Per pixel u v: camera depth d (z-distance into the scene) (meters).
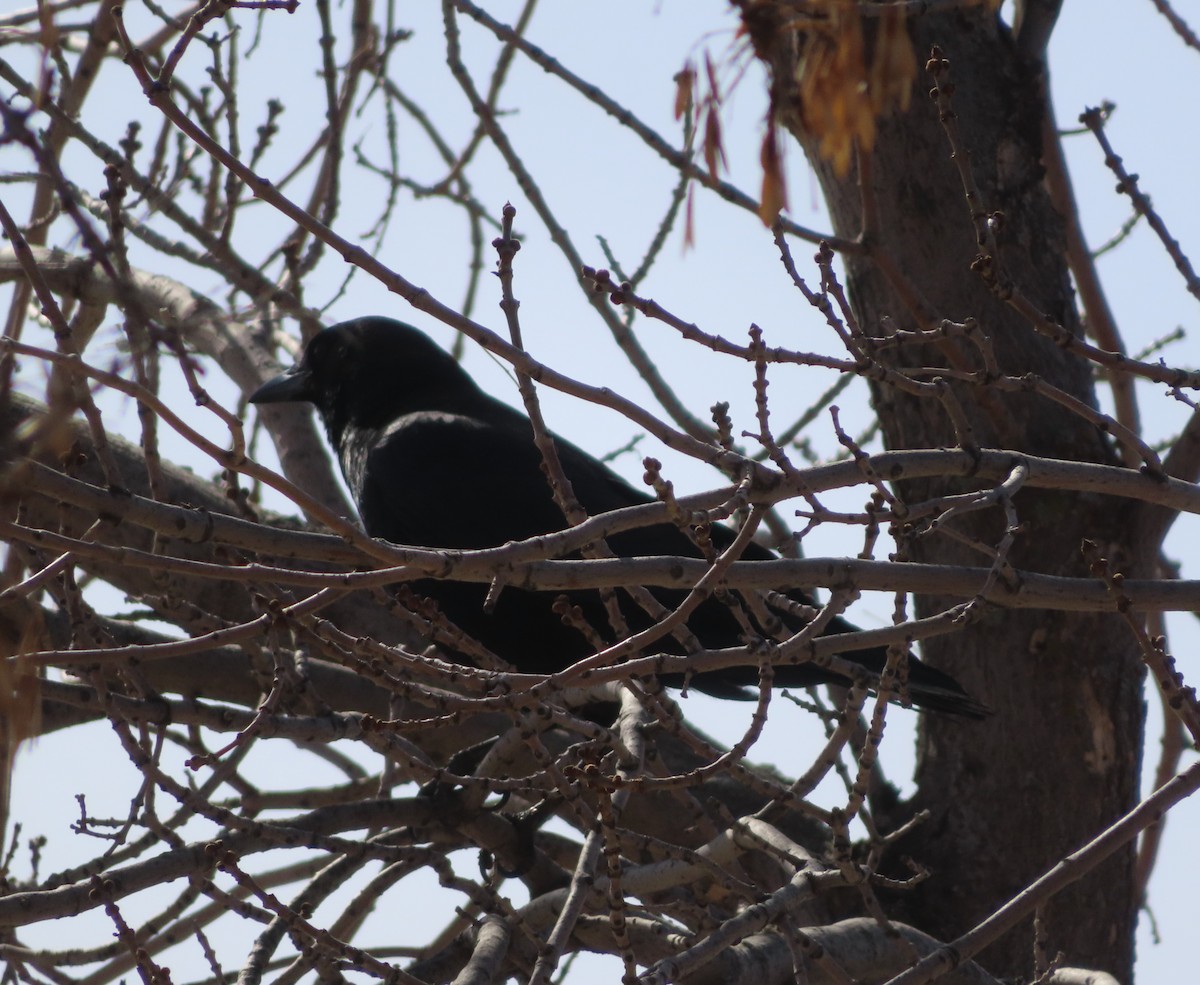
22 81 8.31
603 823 7.09
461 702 7.36
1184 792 7.45
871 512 7.61
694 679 12.86
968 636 12.81
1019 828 12.45
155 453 8.35
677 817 12.43
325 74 12.35
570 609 8.45
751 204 8.45
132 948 7.86
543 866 11.62
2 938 10.50
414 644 13.33
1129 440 8.55
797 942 8.13
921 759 13.02
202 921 10.92
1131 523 12.41
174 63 6.73
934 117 12.56
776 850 9.16
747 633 7.59
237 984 8.98
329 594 6.92
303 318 10.88
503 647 14.49
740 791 12.79
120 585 12.28
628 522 7.10
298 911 9.73
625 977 7.21
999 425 12.37
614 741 8.41
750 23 4.27
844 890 12.38
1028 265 12.63
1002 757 12.58
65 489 6.16
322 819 10.52
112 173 6.70
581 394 7.10
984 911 12.29
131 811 9.04
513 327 7.30
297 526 14.41
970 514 12.55
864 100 4.18
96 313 7.92
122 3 9.13
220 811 8.90
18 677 5.09
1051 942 12.26
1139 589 8.23
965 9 12.81
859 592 7.71
